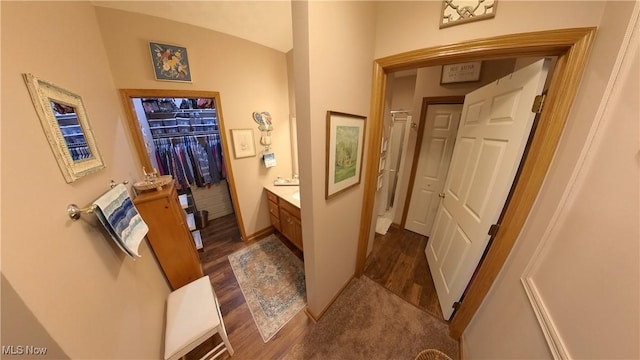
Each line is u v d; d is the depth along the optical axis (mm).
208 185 3152
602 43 692
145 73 1589
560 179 785
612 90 595
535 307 740
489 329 1049
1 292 409
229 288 1866
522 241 951
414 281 1897
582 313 573
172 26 1638
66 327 525
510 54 938
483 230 1182
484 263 1145
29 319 448
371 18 1210
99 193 881
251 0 1421
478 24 948
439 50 1060
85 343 571
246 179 2396
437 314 1571
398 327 1474
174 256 1532
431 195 2504
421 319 1530
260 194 2578
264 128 2355
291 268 2098
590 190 624
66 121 734
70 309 551
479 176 1305
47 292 497
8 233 436
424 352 1280
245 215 2494
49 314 488
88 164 812
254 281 1938
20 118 531
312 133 987
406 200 2658
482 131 1350
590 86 718
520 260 925
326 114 1040
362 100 1315
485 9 910
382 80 1347
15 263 438
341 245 1560
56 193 603
